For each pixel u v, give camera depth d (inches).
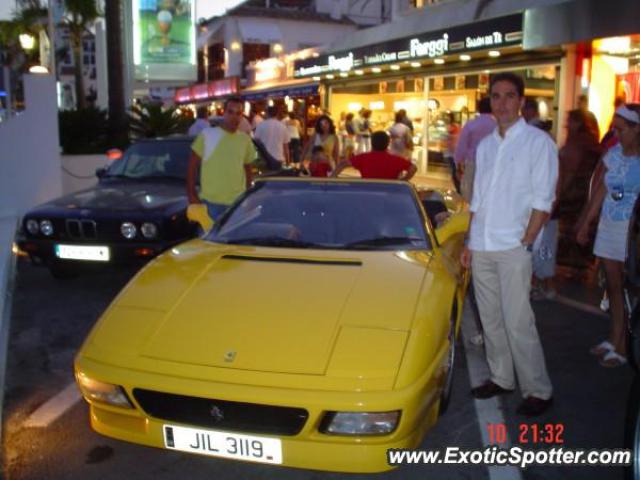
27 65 942.4
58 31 1378.0
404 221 163.2
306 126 839.7
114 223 222.7
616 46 367.6
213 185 225.9
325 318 118.2
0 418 144.9
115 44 489.1
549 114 411.8
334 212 166.9
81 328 205.0
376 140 233.1
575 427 142.0
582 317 220.2
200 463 127.6
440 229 165.0
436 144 553.9
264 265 142.3
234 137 227.9
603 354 183.3
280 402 101.6
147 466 126.1
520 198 137.9
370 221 163.0
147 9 1122.0
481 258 144.2
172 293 131.2
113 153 286.4
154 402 109.3
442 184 540.1
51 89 378.6
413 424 105.1
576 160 259.8
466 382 167.6
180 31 1138.7
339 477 123.6
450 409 151.4
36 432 138.8
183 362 109.9
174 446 108.7
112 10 488.4
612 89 401.1
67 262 231.5
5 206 369.4
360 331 114.2
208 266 143.2
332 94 725.9
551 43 350.3
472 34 418.0
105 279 261.7
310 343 111.6
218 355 110.3
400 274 136.3
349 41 720.3
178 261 148.8
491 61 458.9
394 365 106.5
